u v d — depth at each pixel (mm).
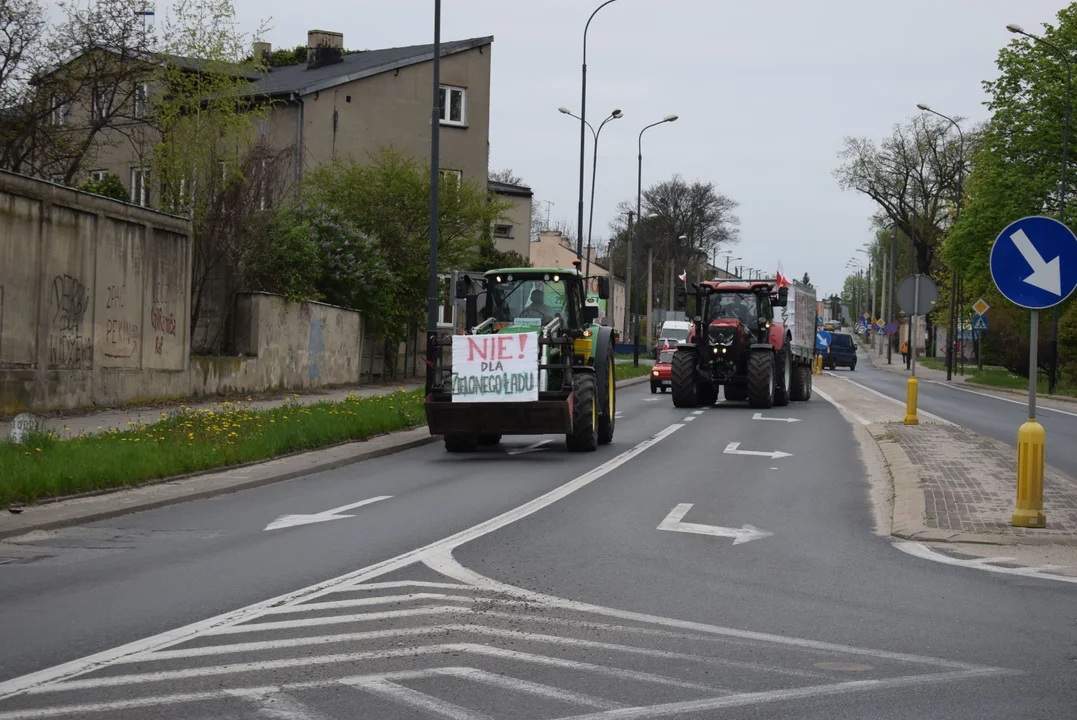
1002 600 7719
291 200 36688
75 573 8445
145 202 33531
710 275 119812
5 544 9789
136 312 23047
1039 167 50250
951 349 60156
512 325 18938
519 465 16516
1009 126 50844
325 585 7988
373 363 35531
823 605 7516
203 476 14391
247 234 28719
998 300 58188
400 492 13461
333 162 37125
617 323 113500
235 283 28266
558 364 18031
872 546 9938
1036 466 10734
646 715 5102
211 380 25922
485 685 5555
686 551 9539
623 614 7152
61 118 27109
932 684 5672
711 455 17891
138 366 23172
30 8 25172
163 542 9906
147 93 29234
